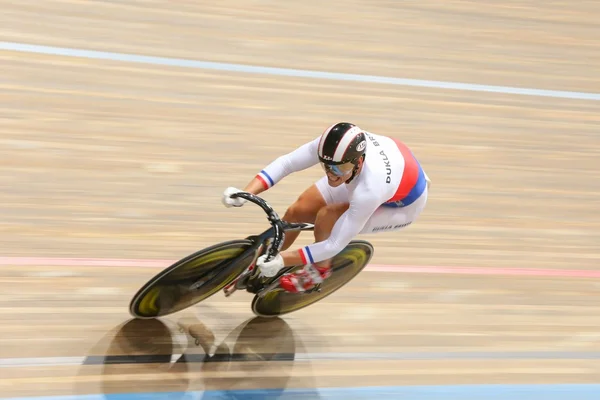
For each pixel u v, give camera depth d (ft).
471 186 65.05
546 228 62.80
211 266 42.09
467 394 47.44
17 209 51.98
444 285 55.42
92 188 55.31
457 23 87.71
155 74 67.67
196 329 47.65
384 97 72.69
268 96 68.85
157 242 52.49
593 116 77.92
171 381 43.60
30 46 66.64
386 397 46.11
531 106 77.05
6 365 41.70
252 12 79.87
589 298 57.21
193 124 63.62
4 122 58.49
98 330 45.39
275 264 39.99
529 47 86.69
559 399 48.37
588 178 69.41
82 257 49.88
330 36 79.36
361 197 40.14
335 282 48.32
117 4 75.36
